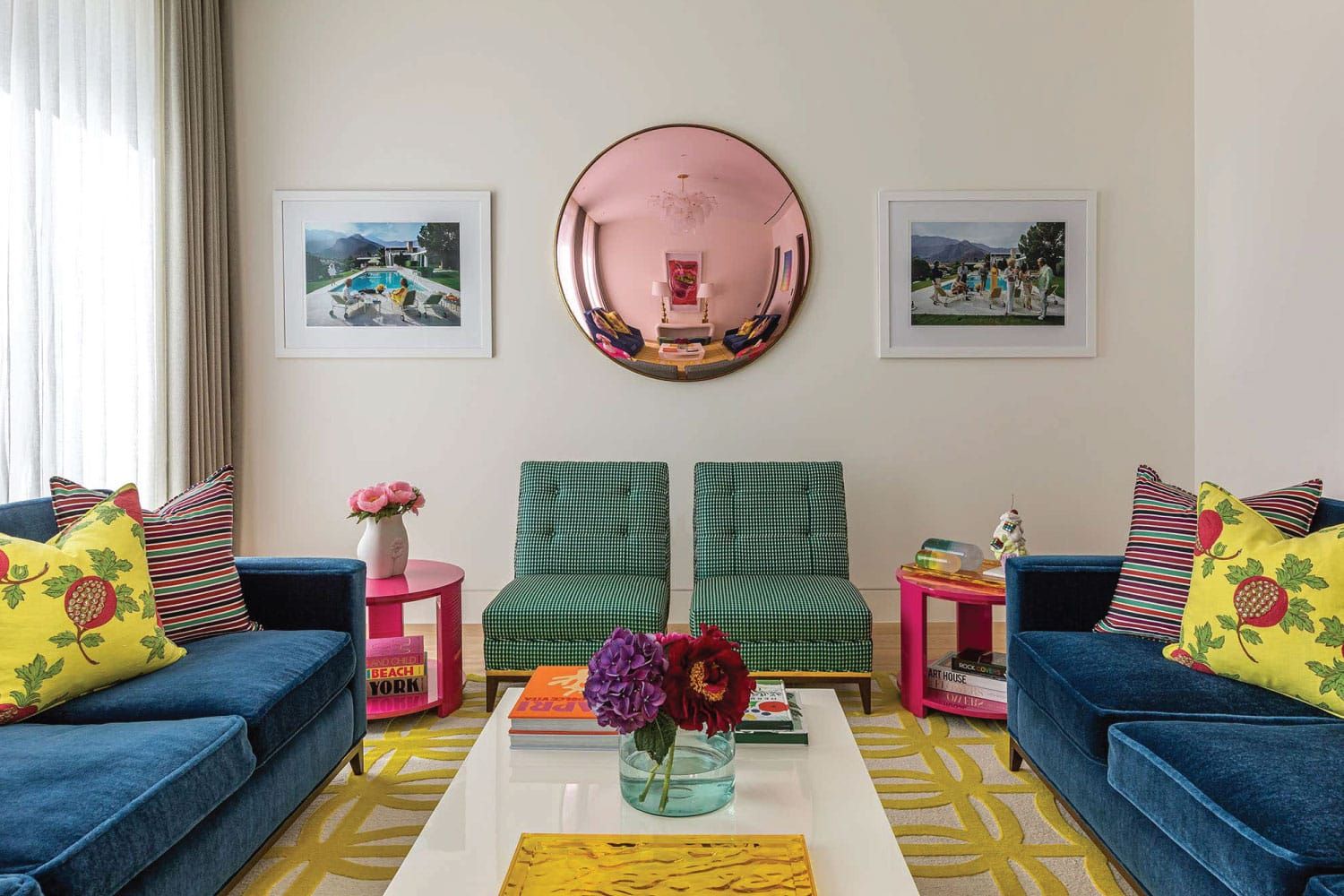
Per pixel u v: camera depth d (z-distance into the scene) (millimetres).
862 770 1731
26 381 2697
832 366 3957
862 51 3902
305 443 3971
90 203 3053
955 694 2912
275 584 2398
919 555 3059
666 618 3033
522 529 3443
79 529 1992
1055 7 3891
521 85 3922
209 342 3695
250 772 1726
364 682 2473
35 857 1238
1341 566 1843
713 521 3416
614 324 3936
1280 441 3312
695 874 1305
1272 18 3320
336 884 1899
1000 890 1866
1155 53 3891
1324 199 3041
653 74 3918
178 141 3484
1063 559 2471
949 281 3922
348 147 3926
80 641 1819
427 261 3932
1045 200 3893
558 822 1515
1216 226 3727
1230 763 1493
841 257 3938
